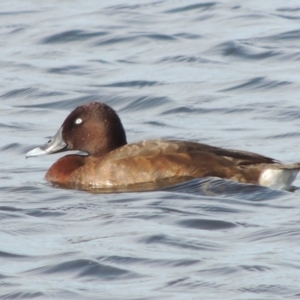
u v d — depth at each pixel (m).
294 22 23.48
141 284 8.62
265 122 16.33
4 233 10.20
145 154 12.17
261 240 9.80
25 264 9.20
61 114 17.31
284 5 25.73
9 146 15.01
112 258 9.22
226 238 9.90
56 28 23.47
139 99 17.91
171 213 10.80
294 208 10.98
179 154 12.07
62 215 10.89
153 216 10.70
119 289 8.51
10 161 14.20
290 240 9.73
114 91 18.48
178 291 8.41
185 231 10.14
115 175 12.16
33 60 21.14
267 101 17.58
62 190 12.14
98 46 22.19
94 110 12.98
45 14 25.41
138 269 8.99
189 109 17.25
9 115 17.22
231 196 11.45
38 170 13.52
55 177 12.62
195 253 9.39
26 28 23.84
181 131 15.91
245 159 12.04
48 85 19.03
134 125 16.42
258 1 26.23
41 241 9.89
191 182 11.85
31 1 27.36
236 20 23.92
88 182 12.29
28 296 8.38
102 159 12.37
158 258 9.23
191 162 11.99
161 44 21.97
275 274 8.75
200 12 25.00
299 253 9.32
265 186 11.70
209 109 17.25
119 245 9.65
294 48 21.12
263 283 8.52
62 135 13.12
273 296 8.24
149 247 9.58
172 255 9.31
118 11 25.41
